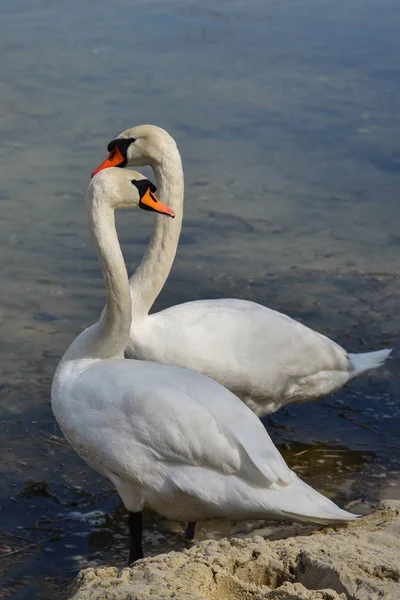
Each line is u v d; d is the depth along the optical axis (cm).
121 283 855
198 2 2747
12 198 1579
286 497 752
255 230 1501
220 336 963
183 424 765
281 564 630
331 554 631
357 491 941
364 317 1260
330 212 1565
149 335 955
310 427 1061
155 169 1077
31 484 936
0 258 1395
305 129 1883
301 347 1002
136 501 805
